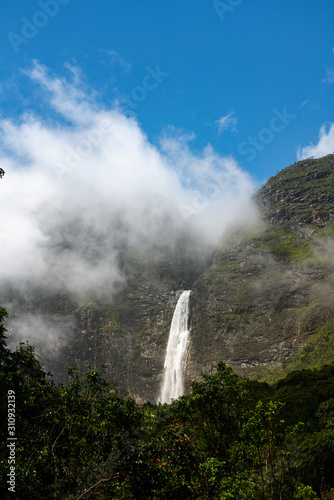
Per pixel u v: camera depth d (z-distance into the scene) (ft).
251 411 69.15
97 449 64.28
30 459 57.52
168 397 512.63
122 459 61.77
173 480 52.70
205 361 492.54
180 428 60.95
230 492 59.77
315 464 96.37
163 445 56.65
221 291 546.26
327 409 136.77
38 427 64.49
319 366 370.73
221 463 61.57
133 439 64.08
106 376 540.93
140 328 584.81
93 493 56.54
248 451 68.44
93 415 65.98
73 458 63.41
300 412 142.92
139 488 52.44
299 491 65.77
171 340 557.33
